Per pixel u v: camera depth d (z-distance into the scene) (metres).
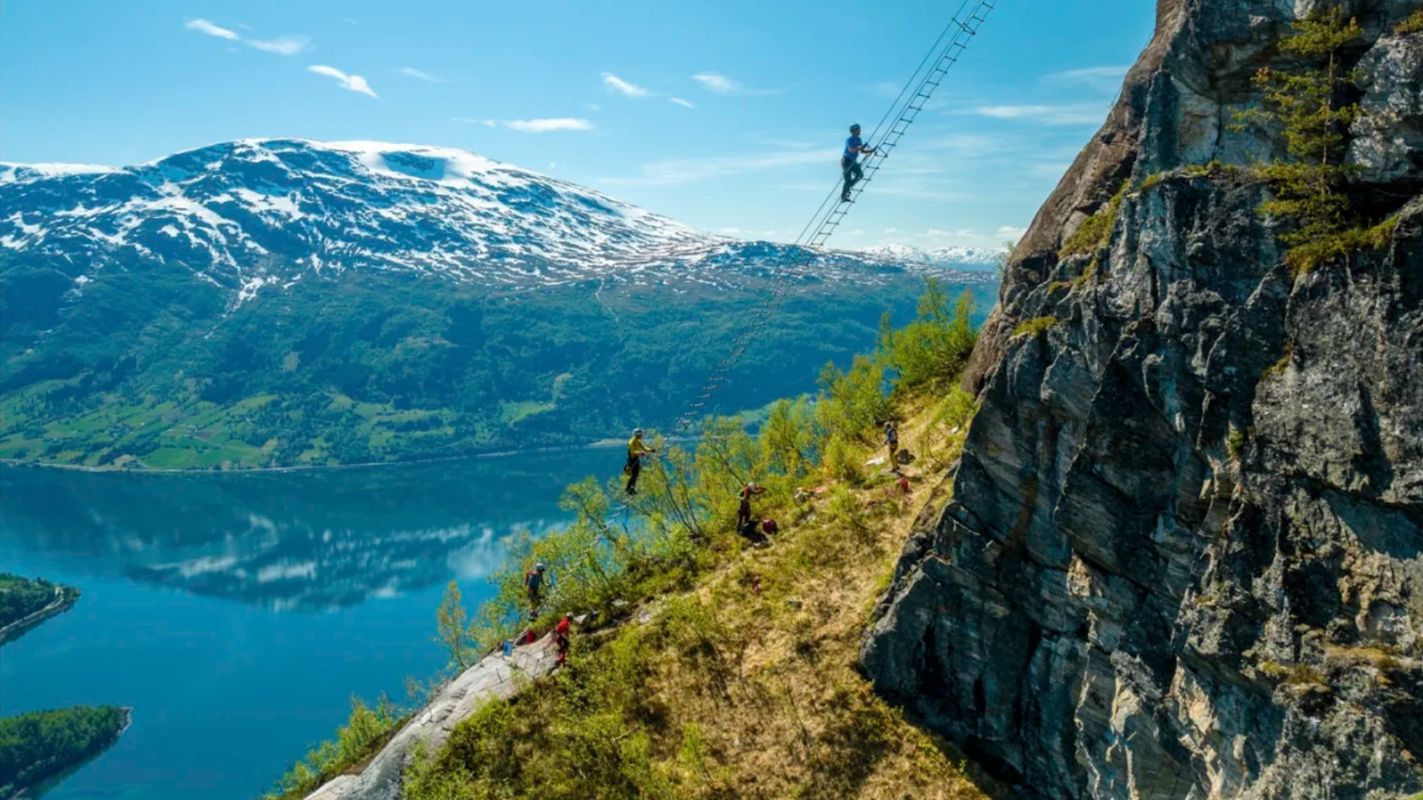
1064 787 28.98
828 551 42.50
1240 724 20.70
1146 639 24.36
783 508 50.69
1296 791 18.48
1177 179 22.66
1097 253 26.11
